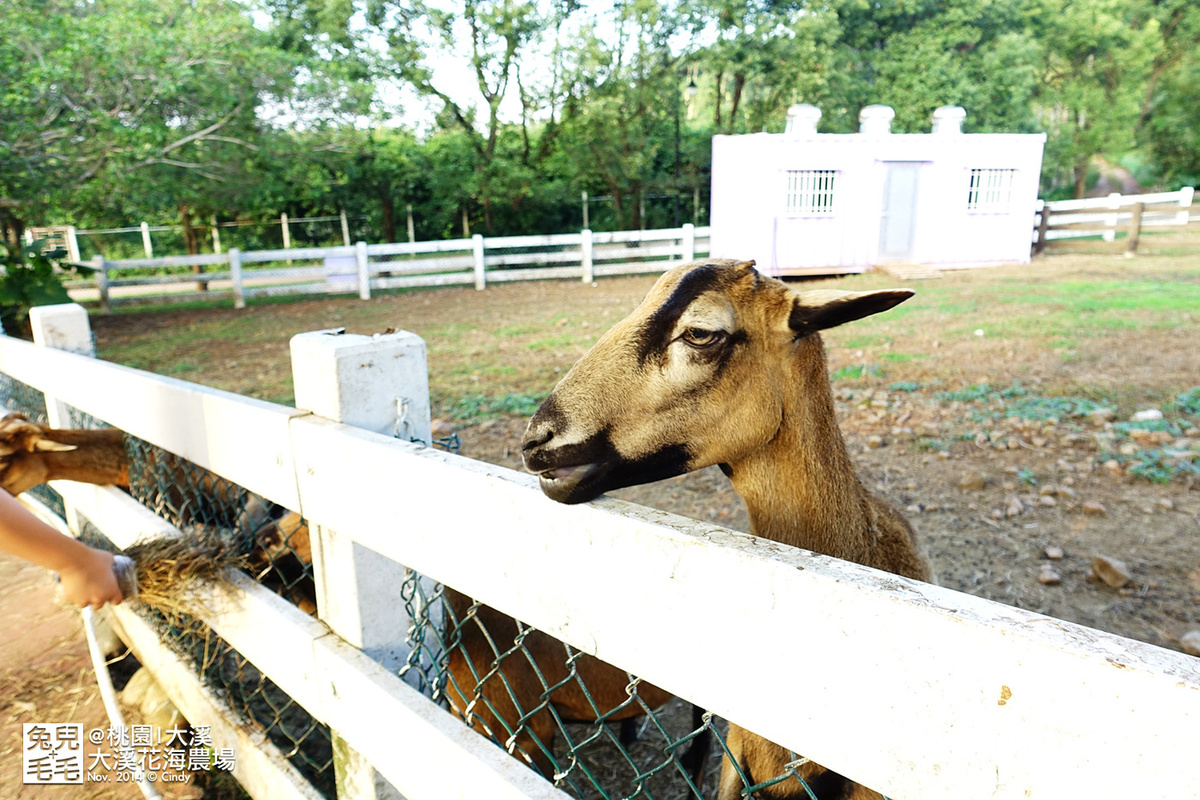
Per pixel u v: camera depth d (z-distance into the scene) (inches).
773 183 652.1
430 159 1009.5
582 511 47.5
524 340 445.1
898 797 36.0
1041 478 218.1
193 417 91.0
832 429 81.1
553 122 995.9
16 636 158.2
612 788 114.3
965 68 1084.5
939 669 33.6
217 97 574.2
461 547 56.9
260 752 90.3
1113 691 29.1
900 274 664.4
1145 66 1337.4
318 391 71.9
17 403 185.0
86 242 1083.3
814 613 37.4
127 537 116.6
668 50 983.6
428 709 63.4
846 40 1129.4
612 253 743.7
